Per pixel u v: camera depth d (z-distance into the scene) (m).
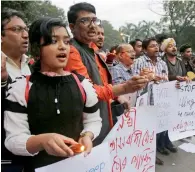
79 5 1.91
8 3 10.82
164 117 2.94
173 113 2.99
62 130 1.23
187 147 4.22
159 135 3.92
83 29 1.88
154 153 1.74
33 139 1.10
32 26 1.29
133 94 2.82
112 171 1.56
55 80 1.24
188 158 3.84
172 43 4.20
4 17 1.99
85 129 1.34
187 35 24.02
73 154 1.09
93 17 1.90
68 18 1.96
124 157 1.60
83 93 1.32
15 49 2.01
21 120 1.18
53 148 1.03
